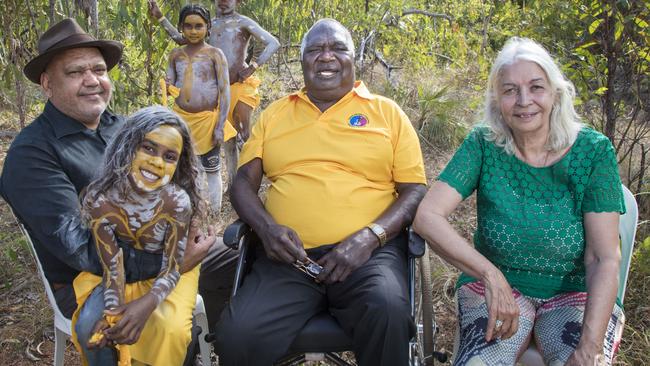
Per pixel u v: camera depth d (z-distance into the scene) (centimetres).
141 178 248
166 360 263
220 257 324
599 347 244
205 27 476
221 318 277
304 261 283
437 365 350
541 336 264
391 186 318
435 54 887
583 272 275
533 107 262
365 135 313
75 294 279
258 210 304
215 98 479
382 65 826
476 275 263
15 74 535
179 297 273
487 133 281
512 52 268
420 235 281
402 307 266
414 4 910
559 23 455
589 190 265
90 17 496
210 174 486
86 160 284
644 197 459
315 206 302
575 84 441
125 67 613
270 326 270
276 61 880
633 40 431
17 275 442
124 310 249
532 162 273
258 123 333
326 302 295
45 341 382
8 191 272
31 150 272
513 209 272
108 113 306
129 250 260
